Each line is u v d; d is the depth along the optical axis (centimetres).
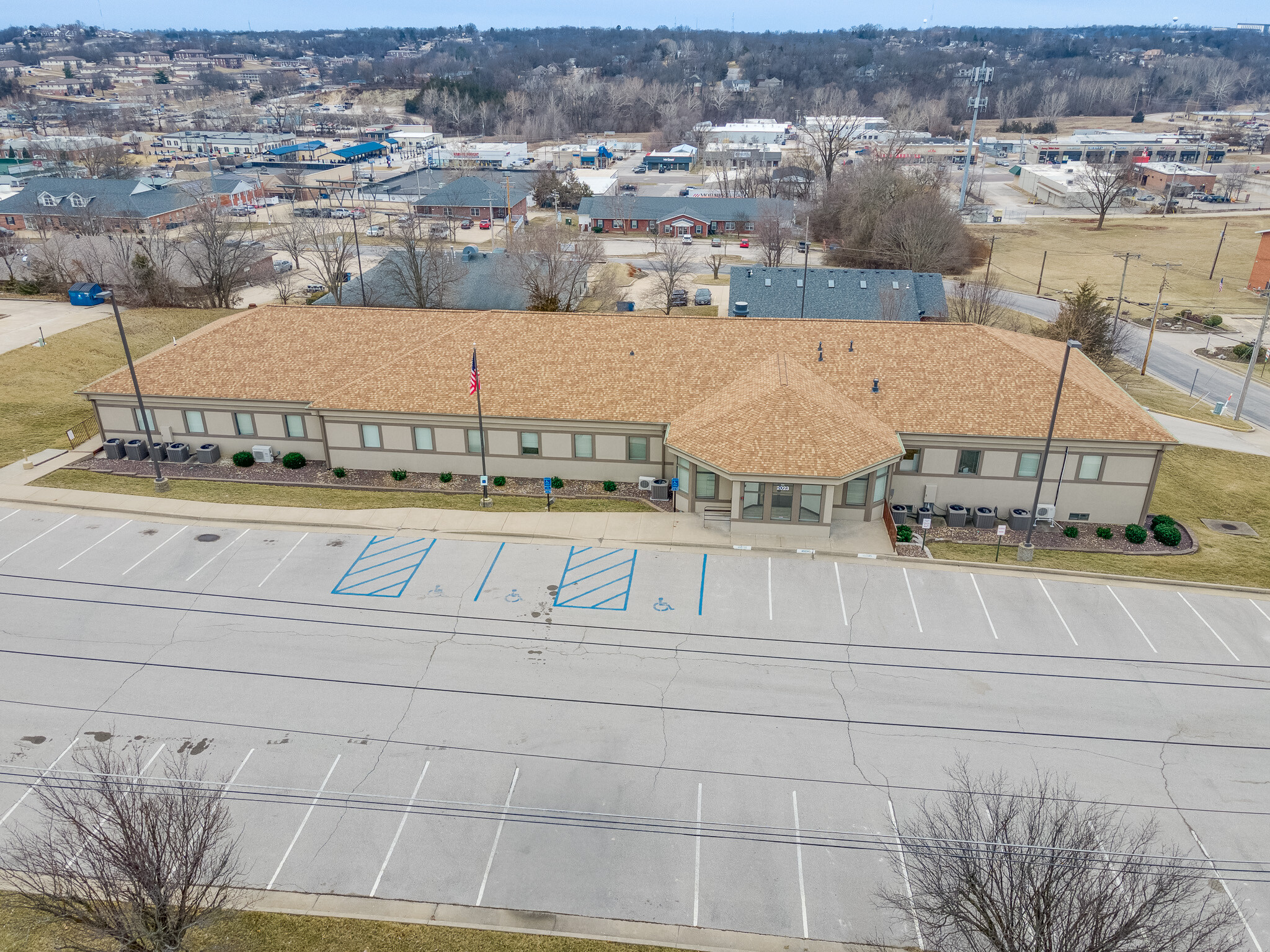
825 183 14425
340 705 2783
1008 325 7462
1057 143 19375
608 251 11400
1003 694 2862
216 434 4506
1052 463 3869
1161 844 2269
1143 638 3155
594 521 3922
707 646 3089
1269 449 5153
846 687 2891
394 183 15325
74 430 4891
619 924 2073
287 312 4859
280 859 2225
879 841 2297
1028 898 1722
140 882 1756
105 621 3194
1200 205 14875
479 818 2358
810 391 3978
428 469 4362
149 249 7956
